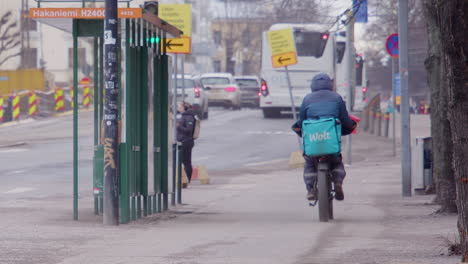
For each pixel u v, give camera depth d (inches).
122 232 1221.1
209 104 6397.6
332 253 975.6
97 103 1418.6
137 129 1392.7
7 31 6796.3
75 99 1376.7
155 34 1483.8
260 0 2437.3
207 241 1106.7
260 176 2536.9
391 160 3100.4
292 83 5017.2
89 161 2824.8
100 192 1376.7
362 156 3248.0
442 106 1518.2
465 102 853.8
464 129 859.4
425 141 1999.3
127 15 1296.8
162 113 1553.9
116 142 1311.5
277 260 921.5
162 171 1567.4
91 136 1456.7
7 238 1134.4
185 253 984.3
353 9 2204.7
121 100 1337.4
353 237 1148.5
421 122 5029.5
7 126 4788.4
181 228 1290.6
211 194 1987.0
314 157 1363.2
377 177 2442.2
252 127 4638.3
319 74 1403.8
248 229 1275.8
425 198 1875.0
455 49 845.2
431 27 1617.9
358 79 5925.2
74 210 1380.4
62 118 5438.0
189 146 2220.7
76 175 1381.6
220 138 3969.0
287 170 2753.4
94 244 1076.5
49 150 3353.8
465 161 863.7
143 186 1433.3
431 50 1612.9
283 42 2977.4
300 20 2426.2
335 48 4940.9
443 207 1514.5
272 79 5039.4
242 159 3117.6
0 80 6240.2
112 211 1317.7
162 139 1555.1
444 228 1261.1
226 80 6451.8
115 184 1316.4
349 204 1742.1
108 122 1306.6
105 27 1283.2
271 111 5359.3
